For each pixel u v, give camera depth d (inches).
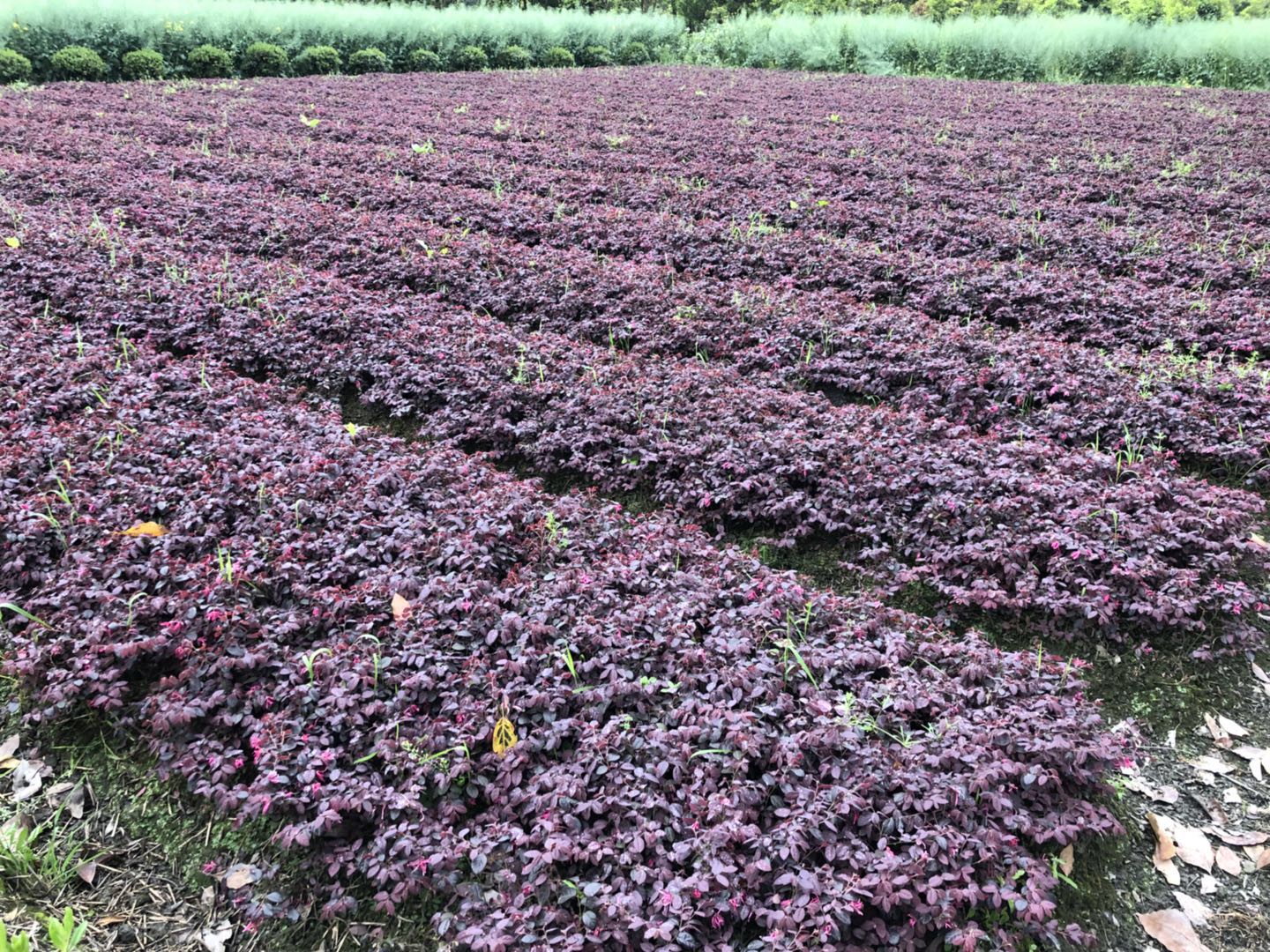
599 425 114.5
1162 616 87.7
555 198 203.0
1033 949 66.2
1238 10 537.0
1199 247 167.0
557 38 521.0
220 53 423.8
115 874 72.7
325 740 74.0
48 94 331.6
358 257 163.0
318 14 475.5
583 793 70.1
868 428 112.7
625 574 89.2
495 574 91.0
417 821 70.1
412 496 100.2
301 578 87.9
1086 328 140.3
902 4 614.9
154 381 118.6
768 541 101.1
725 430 112.4
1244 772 80.4
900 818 68.2
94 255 154.5
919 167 229.1
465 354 128.4
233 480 99.0
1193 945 67.9
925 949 64.3
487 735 74.0
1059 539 93.2
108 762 79.9
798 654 78.8
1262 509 102.7
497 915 64.7
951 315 147.6
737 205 195.9
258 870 71.6
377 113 309.1
